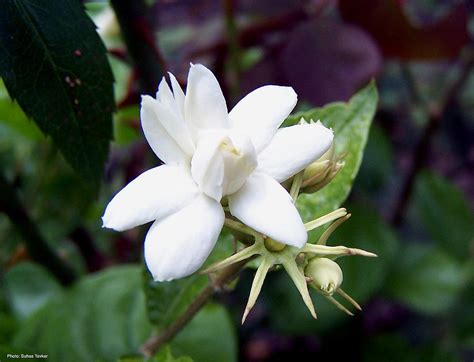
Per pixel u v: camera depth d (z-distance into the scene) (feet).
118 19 0.47
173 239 0.30
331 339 0.67
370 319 0.79
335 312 0.63
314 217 0.42
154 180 0.31
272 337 0.79
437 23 0.62
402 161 0.89
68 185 0.67
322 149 0.32
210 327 0.51
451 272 0.68
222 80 0.63
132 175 0.67
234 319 0.74
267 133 0.33
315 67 0.58
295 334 0.64
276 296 0.66
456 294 0.67
